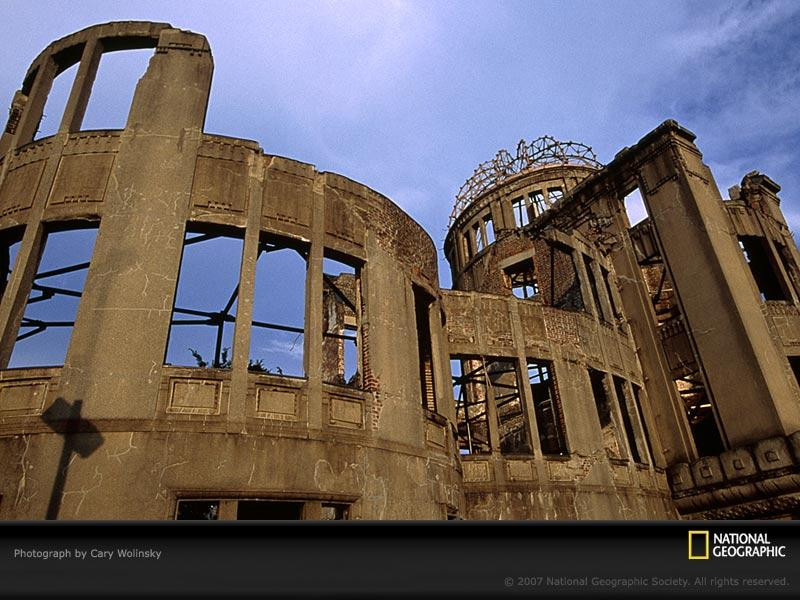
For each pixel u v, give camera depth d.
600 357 21.11
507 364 28.52
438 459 12.45
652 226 23.08
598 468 18.38
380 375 11.85
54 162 11.23
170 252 10.37
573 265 25.03
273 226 11.57
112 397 8.97
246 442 9.43
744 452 17.97
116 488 8.34
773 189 26.41
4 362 9.50
